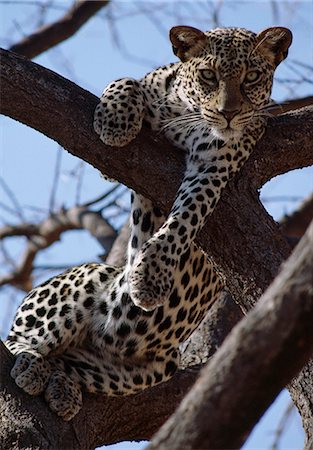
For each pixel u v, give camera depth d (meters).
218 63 10.55
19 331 10.89
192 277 10.71
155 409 10.92
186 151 10.55
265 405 6.09
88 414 10.41
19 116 10.16
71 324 10.84
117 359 10.80
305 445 9.53
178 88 10.74
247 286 9.89
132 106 10.33
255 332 6.01
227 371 6.04
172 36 10.86
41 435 9.68
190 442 6.05
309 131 10.66
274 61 10.83
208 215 10.00
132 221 10.82
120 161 10.21
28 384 10.04
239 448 6.12
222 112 10.26
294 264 5.99
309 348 6.04
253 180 10.35
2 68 10.09
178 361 11.09
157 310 10.66
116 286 10.81
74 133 10.18
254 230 9.98
